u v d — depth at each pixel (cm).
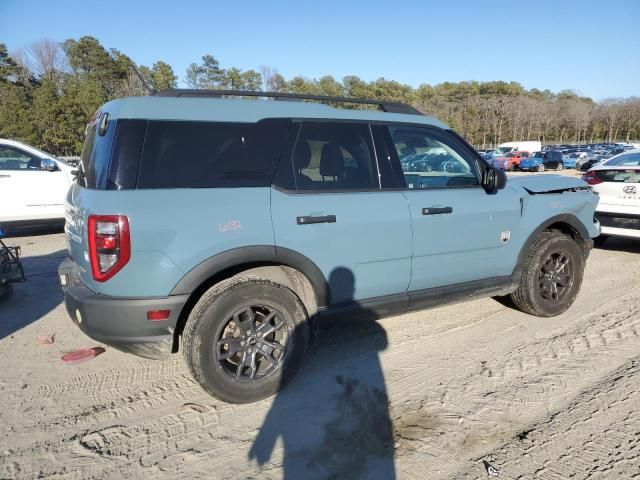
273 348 285
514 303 423
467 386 301
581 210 420
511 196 376
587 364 328
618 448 239
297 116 299
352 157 314
